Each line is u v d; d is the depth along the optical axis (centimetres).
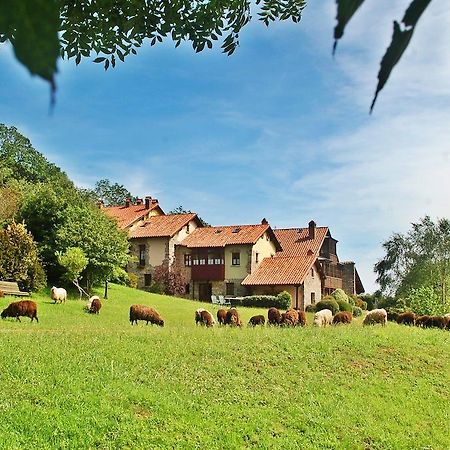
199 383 1232
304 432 1041
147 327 2045
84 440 877
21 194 3803
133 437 912
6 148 6888
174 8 392
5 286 2756
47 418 930
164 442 912
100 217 3525
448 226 4828
